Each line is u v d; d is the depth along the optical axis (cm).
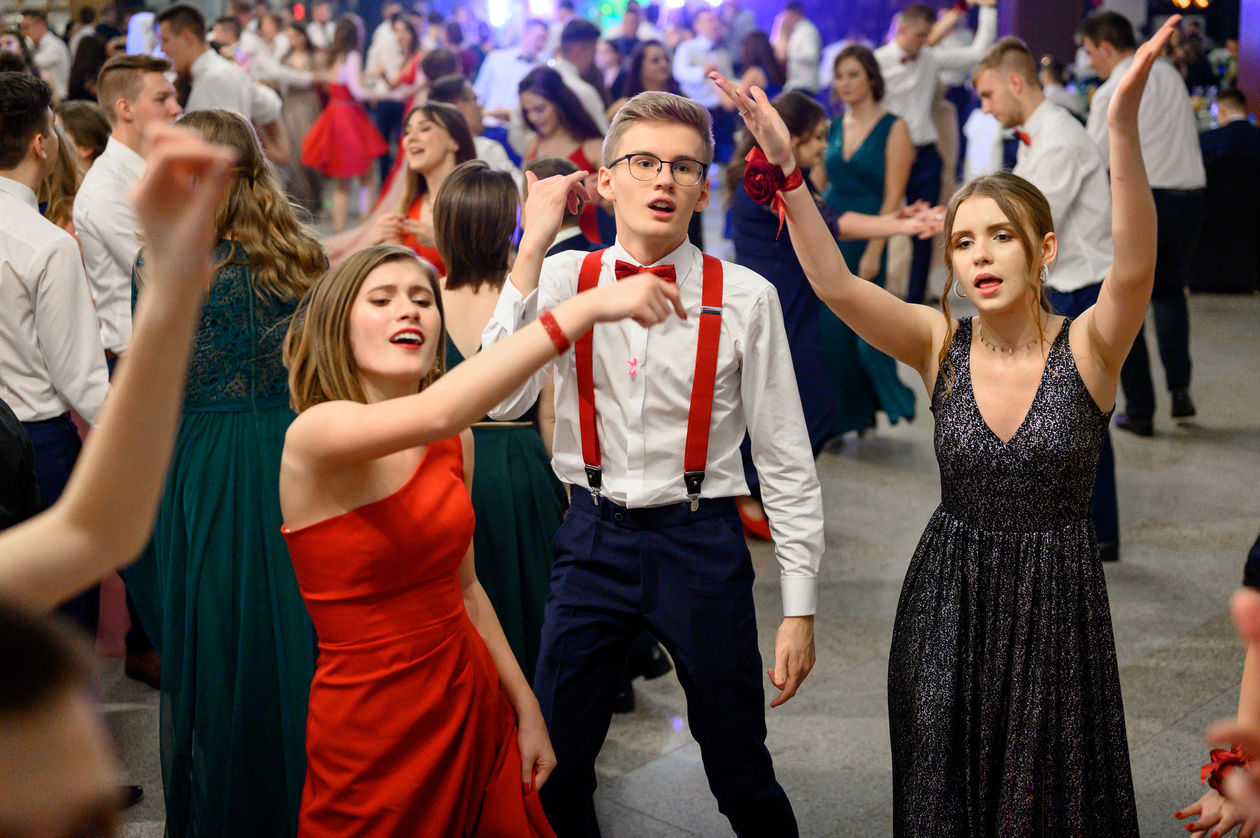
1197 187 552
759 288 204
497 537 258
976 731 191
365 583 163
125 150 318
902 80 625
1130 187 169
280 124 712
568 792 210
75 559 90
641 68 745
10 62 396
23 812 49
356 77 962
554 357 137
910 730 196
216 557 237
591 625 205
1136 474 507
